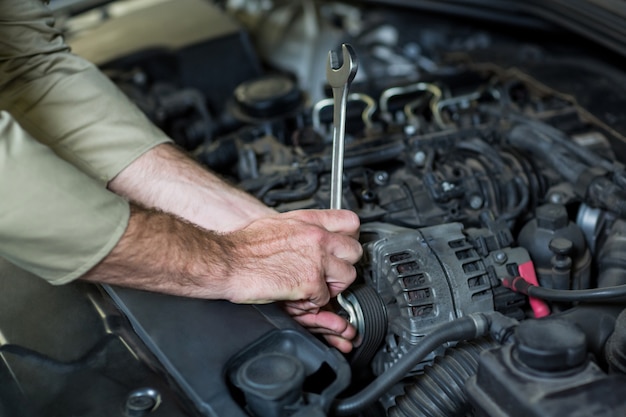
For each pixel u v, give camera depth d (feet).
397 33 7.09
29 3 4.19
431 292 3.61
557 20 5.41
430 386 3.42
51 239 2.94
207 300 3.40
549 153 4.36
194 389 2.94
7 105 4.13
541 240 4.03
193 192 4.10
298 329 3.21
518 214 4.16
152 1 8.70
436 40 6.86
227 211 4.06
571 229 4.03
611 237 4.00
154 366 3.14
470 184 4.25
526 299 3.94
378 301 3.70
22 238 2.92
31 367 3.32
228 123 6.01
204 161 5.28
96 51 6.56
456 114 5.03
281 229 3.52
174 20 6.93
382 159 4.49
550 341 2.71
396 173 4.52
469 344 3.49
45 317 3.60
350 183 4.34
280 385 2.76
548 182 4.38
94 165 4.09
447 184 4.19
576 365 2.72
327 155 4.50
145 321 3.30
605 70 5.36
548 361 2.68
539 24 5.96
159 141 4.24
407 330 3.56
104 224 3.01
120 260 3.08
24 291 3.80
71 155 4.07
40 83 4.15
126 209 3.09
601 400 2.61
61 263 3.04
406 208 4.22
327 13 7.59
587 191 4.12
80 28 7.68
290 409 2.81
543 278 4.00
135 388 3.07
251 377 2.82
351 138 4.90
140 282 3.21
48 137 4.07
